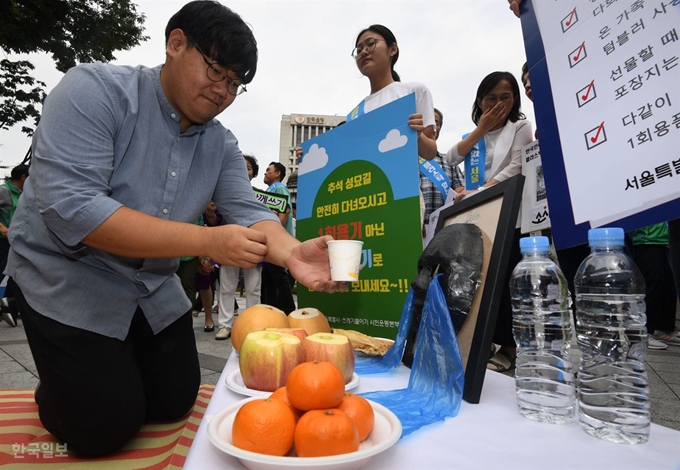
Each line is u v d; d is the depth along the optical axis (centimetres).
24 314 140
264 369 101
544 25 133
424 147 243
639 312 87
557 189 123
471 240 110
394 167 194
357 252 126
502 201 107
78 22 1228
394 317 188
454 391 95
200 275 487
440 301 104
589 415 82
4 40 1151
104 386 138
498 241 103
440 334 103
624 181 102
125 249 112
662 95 96
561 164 122
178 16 128
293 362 102
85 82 133
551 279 104
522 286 110
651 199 95
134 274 144
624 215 101
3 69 1345
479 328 102
